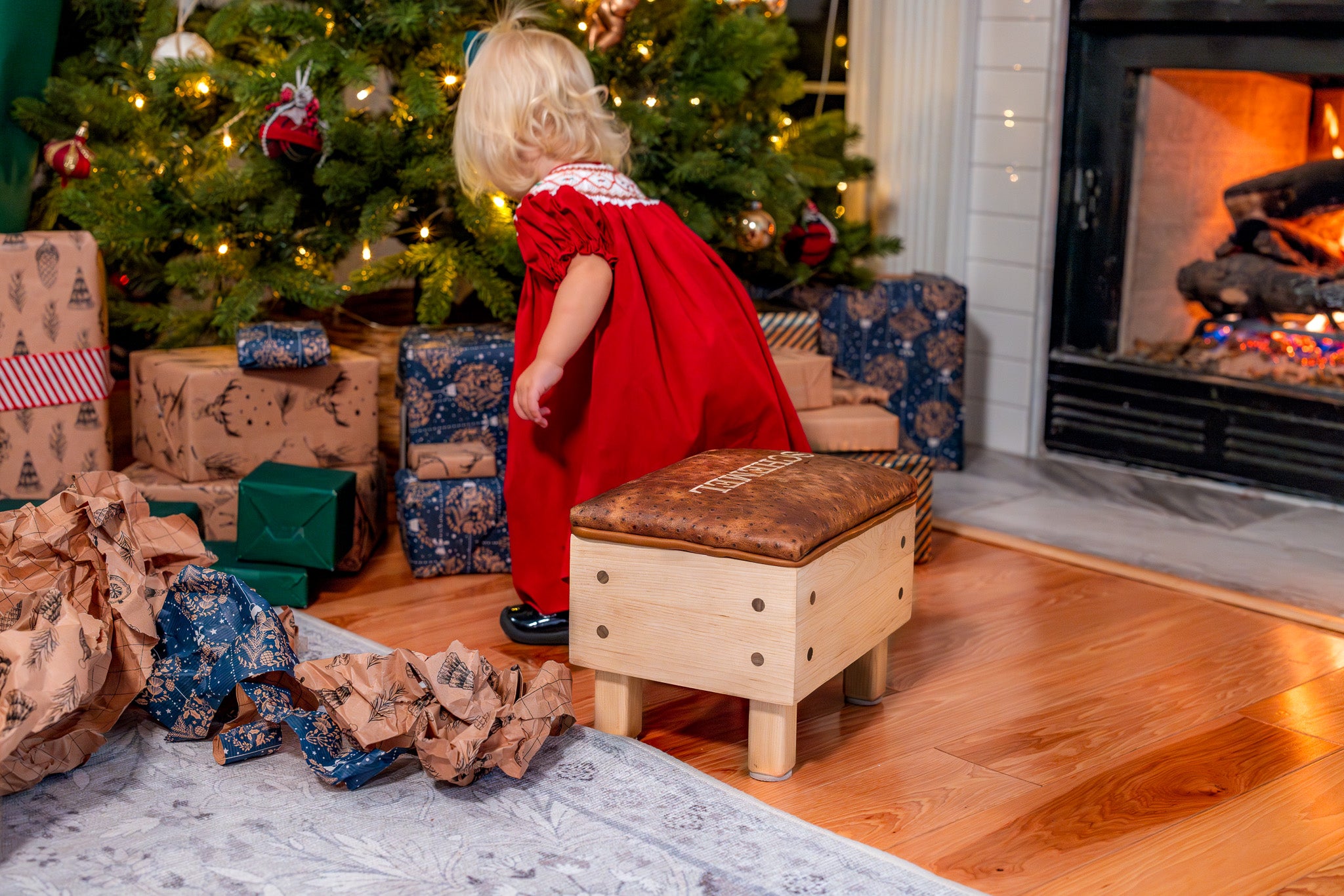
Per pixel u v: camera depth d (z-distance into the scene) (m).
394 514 2.45
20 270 2.06
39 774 1.37
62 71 2.39
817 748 1.53
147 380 2.17
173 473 2.14
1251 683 1.75
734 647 1.39
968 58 2.95
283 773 1.43
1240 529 2.43
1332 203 2.55
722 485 1.48
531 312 1.79
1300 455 2.57
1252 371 2.66
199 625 1.51
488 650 1.81
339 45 2.31
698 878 1.22
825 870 1.24
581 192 1.72
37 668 1.28
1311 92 2.56
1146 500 2.62
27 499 2.13
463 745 1.35
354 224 2.38
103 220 2.21
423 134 2.29
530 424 1.78
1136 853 1.30
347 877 1.22
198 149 2.39
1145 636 1.92
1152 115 2.75
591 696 1.67
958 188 3.03
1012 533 2.41
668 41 2.58
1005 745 1.55
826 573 1.40
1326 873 1.27
